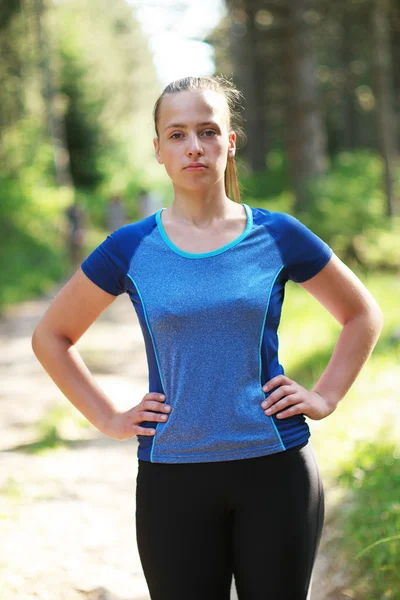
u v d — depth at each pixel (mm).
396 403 8734
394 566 5199
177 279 3332
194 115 3408
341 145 47469
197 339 3289
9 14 36375
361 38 36500
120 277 3465
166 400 3385
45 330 3648
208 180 3402
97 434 9617
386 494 6172
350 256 20203
